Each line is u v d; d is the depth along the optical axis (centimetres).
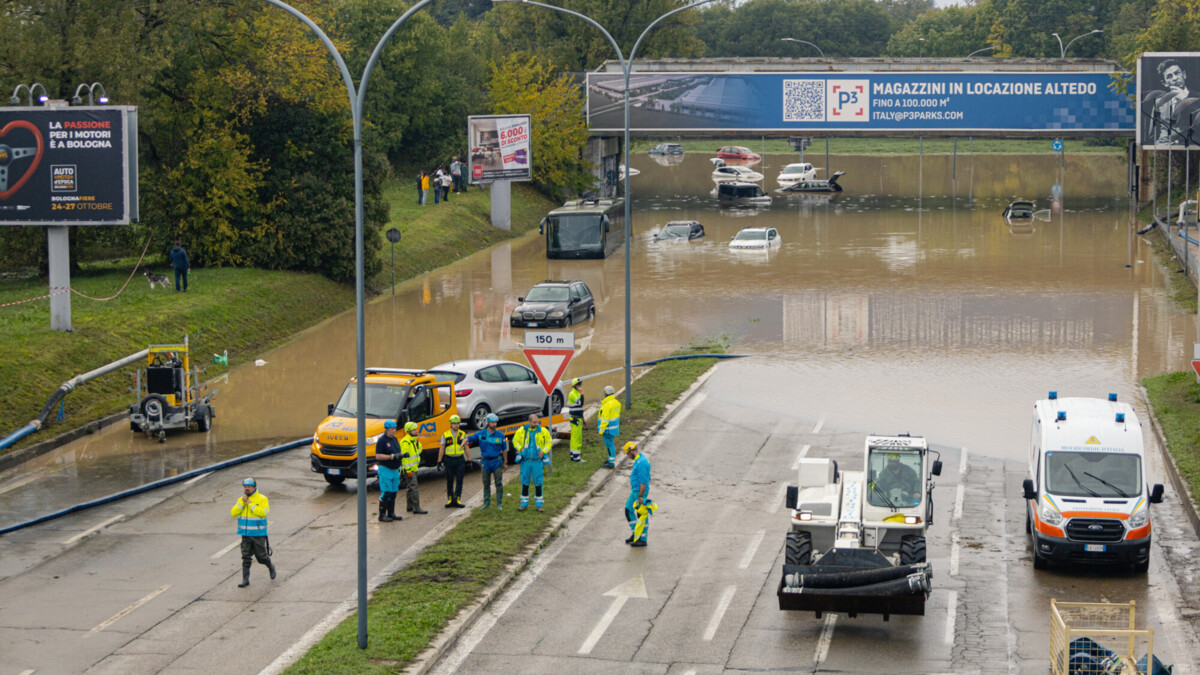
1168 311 4534
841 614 1834
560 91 8350
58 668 1644
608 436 2666
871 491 1891
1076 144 15312
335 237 5069
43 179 3462
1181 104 7150
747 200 9338
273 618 1828
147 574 2044
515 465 2842
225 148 4850
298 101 5075
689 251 6550
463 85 9062
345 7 8294
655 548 2155
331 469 2562
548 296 4522
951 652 1677
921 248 6488
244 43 4812
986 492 2491
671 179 11675
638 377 3666
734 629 1770
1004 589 1944
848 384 3500
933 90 7731
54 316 3525
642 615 1830
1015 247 6462
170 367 3000
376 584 1967
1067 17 14750
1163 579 1994
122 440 2989
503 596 1917
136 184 3525
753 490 2522
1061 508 1986
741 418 3136
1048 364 3691
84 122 3459
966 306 4722
